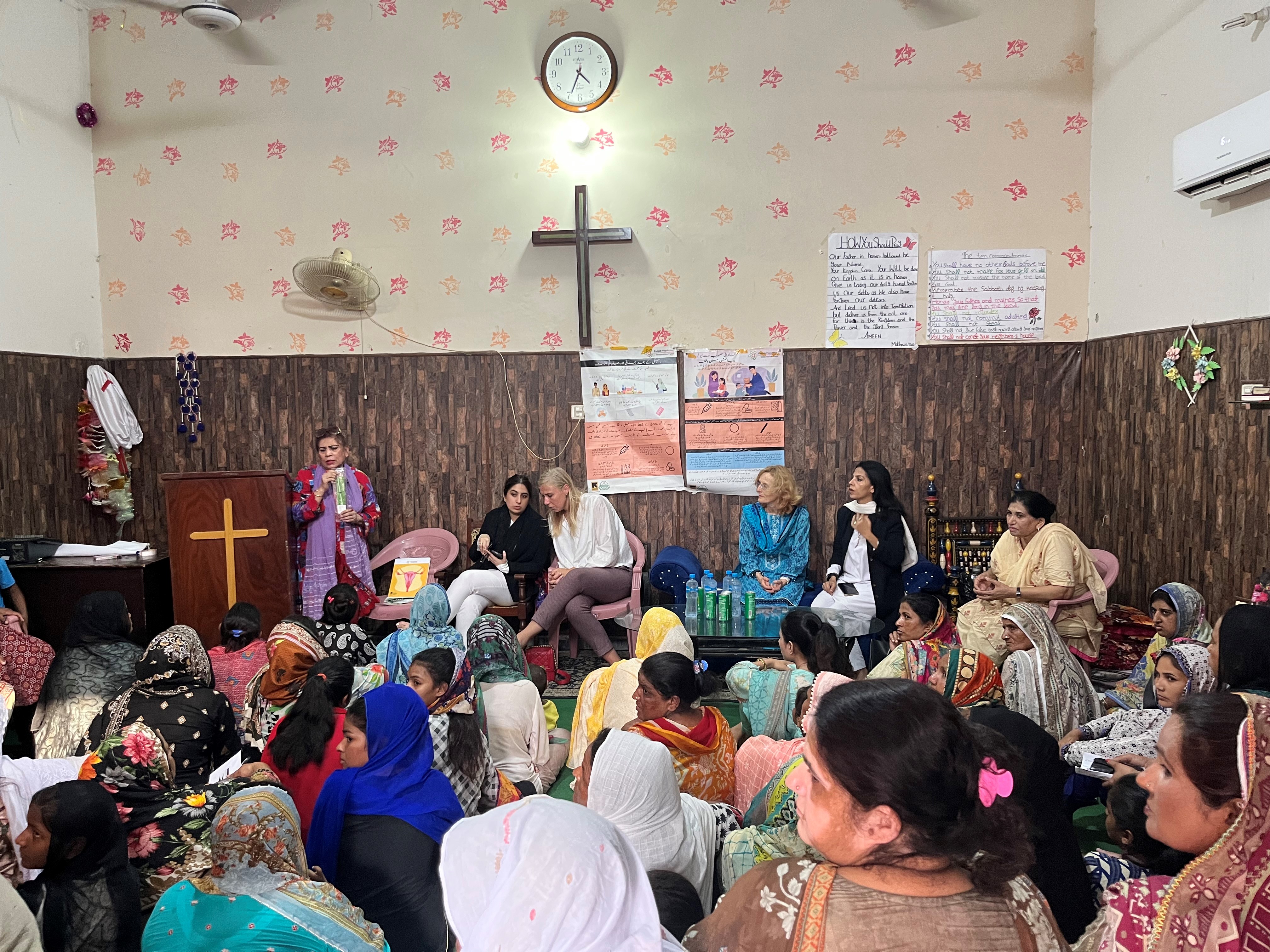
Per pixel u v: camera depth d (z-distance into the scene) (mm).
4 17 4773
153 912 1660
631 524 5578
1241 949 1099
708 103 5438
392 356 5570
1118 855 2262
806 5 5363
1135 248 4922
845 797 972
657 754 1835
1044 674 3143
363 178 5516
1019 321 5473
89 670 3221
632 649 4848
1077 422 5500
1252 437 3971
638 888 1179
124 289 5562
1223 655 2377
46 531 5062
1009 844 961
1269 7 3824
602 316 5547
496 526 5312
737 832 1969
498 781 2650
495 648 3338
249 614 3633
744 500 5566
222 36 5457
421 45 5453
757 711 3104
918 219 5441
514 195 5512
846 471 5543
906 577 4984
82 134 5426
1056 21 5312
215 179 5523
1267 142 3645
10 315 4797
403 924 1949
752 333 5527
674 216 5488
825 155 5434
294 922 1579
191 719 2512
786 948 929
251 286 5559
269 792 1688
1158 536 4699
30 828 1722
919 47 5363
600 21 5410
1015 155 5395
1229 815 1197
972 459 5523
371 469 5594
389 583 5566
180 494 4758
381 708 2100
